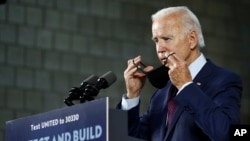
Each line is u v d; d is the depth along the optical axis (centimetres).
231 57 1459
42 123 480
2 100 1268
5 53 1284
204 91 554
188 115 537
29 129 489
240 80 563
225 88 552
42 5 1320
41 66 1306
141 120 580
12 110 1273
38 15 1316
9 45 1287
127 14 1388
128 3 1391
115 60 1362
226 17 1470
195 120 516
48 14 1324
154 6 1407
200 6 1441
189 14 566
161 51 555
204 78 561
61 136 464
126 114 448
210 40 1444
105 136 439
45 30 1317
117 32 1373
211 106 519
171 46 556
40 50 1309
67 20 1338
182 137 532
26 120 493
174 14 562
